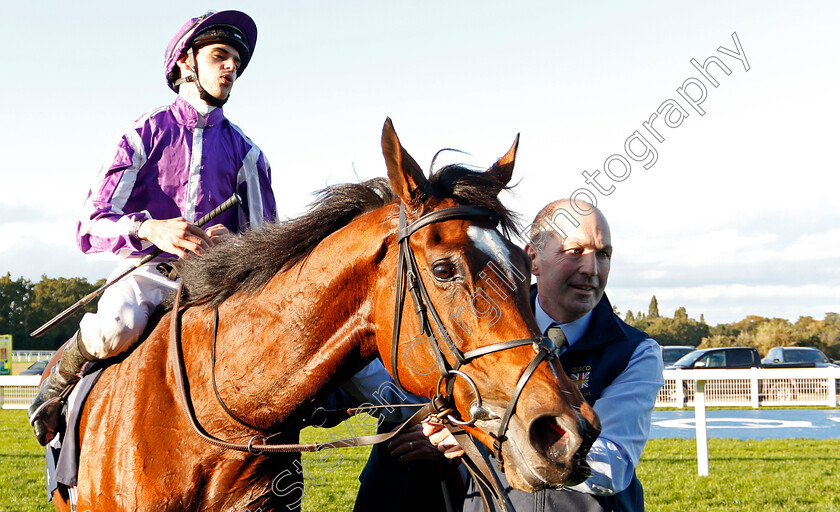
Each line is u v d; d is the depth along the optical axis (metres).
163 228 2.40
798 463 6.79
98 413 2.23
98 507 2.12
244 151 2.94
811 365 17.30
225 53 2.82
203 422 2.09
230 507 2.09
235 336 2.09
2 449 8.07
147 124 2.70
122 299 2.33
